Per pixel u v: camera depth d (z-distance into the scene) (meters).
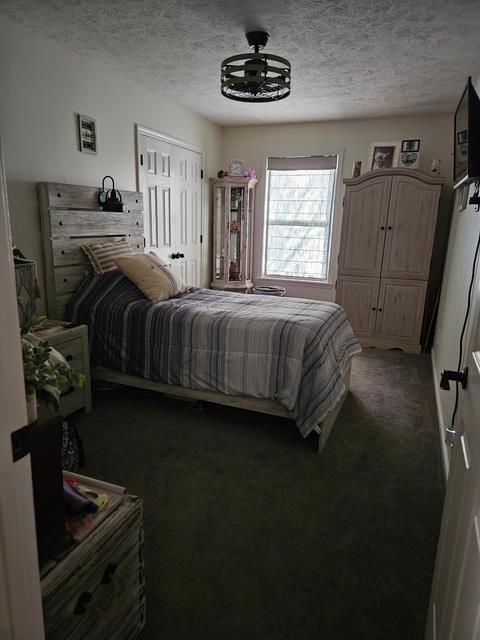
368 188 4.32
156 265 3.21
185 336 2.64
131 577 1.20
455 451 1.16
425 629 1.29
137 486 2.04
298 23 2.49
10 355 0.55
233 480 2.11
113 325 2.84
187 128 4.53
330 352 2.54
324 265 5.24
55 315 2.96
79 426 2.61
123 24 2.56
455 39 2.65
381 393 3.33
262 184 5.29
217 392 2.63
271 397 2.46
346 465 2.28
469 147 1.88
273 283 5.46
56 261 2.90
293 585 1.50
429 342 4.66
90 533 1.07
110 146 3.45
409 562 1.62
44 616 0.89
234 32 2.64
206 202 5.14
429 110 4.29
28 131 2.72
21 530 0.60
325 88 3.66
